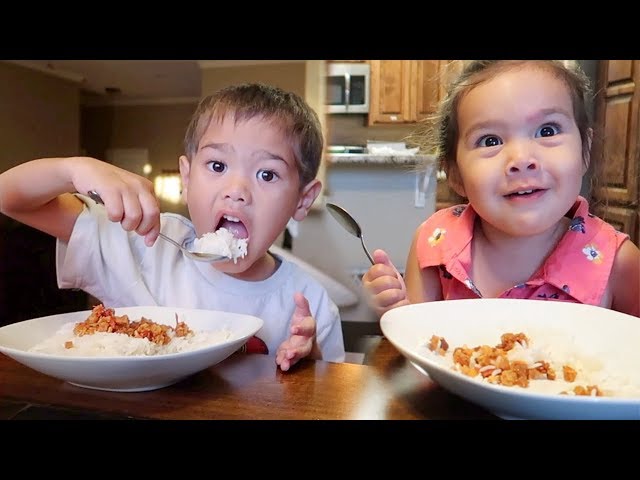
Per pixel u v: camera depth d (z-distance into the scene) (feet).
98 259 2.85
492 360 1.64
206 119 2.68
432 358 1.69
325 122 10.91
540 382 1.56
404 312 1.96
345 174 10.11
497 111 2.60
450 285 3.20
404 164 9.82
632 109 6.01
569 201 2.64
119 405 1.51
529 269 3.06
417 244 3.51
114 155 21.24
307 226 10.16
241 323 2.06
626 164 6.10
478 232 3.26
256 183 2.55
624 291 3.06
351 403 1.55
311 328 2.11
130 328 1.85
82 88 18.31
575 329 2.00
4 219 10.71
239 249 2.48
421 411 1.50
